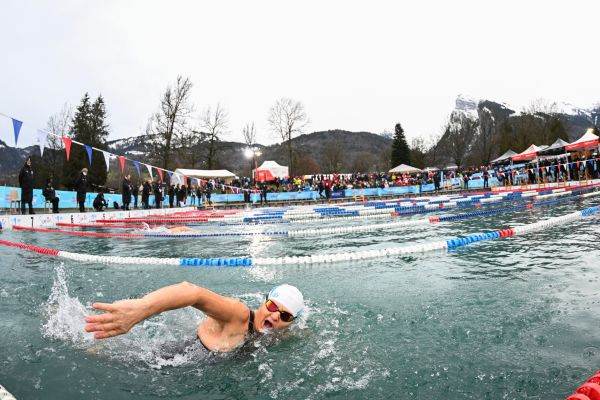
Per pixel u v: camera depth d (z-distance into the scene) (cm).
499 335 226
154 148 3469
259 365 203
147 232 970
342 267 458
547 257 429
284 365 202
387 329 246
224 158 5872
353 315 276
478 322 249
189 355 217
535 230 652
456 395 165
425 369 190
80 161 3161
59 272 469
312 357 210
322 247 607
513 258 439
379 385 177
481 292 313
